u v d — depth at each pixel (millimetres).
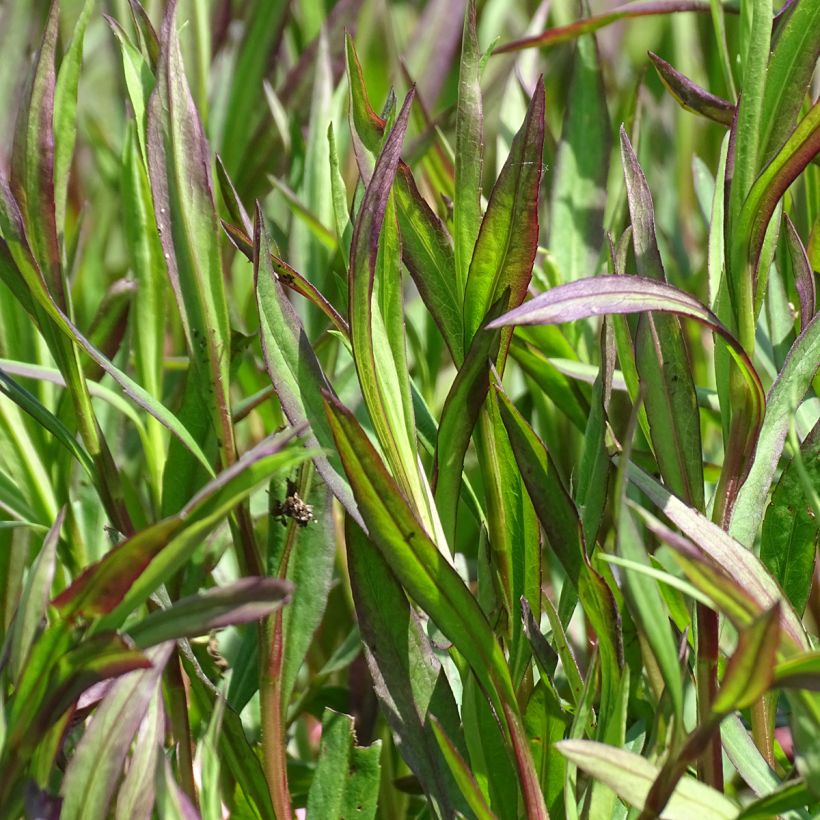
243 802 894
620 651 856
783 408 883
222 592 798
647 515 784
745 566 826
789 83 854
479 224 864
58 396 1032
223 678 959
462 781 835
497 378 853
